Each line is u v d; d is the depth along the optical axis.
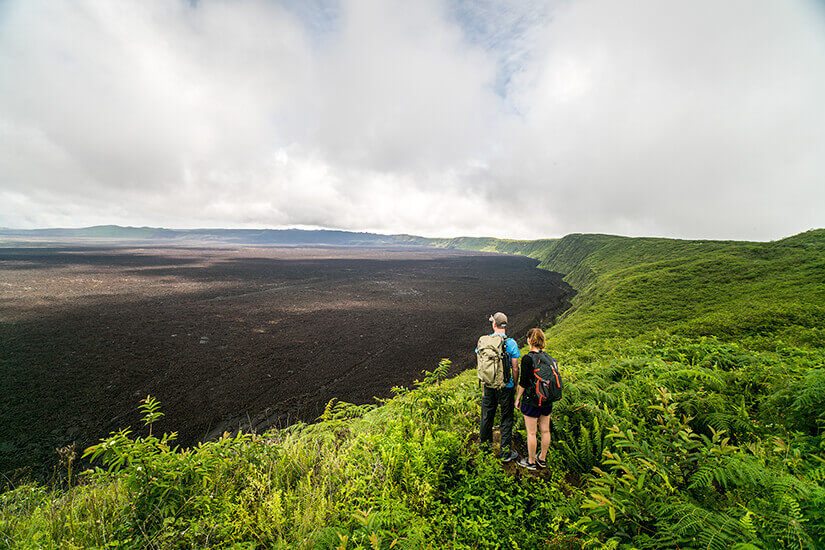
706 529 2.63
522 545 3.36
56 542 3.32
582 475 4.22
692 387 5.89
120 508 3.75
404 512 3.49
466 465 4.59
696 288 39.91
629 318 34.75
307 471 4.49
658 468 3.58
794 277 33.69
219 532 3.40
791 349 8.92
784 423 4.58
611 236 135.38
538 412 4.44
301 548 3.21
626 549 2.76
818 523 2.66
